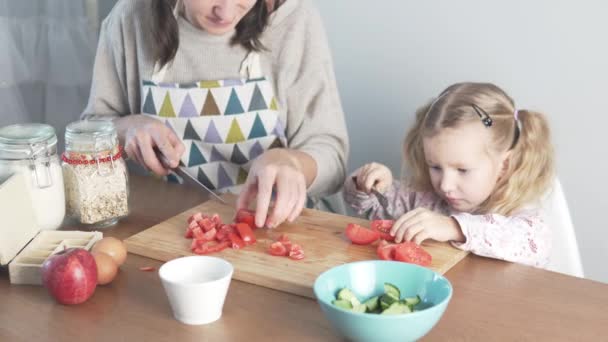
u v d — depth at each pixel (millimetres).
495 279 1199
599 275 1947
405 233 1322
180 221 1413
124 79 1855
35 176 1297
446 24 1964
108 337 1002
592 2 1775
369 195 1726
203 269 1081
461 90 1625
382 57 2082
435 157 1588
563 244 1541
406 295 1058
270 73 1812
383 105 2119
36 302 1105
